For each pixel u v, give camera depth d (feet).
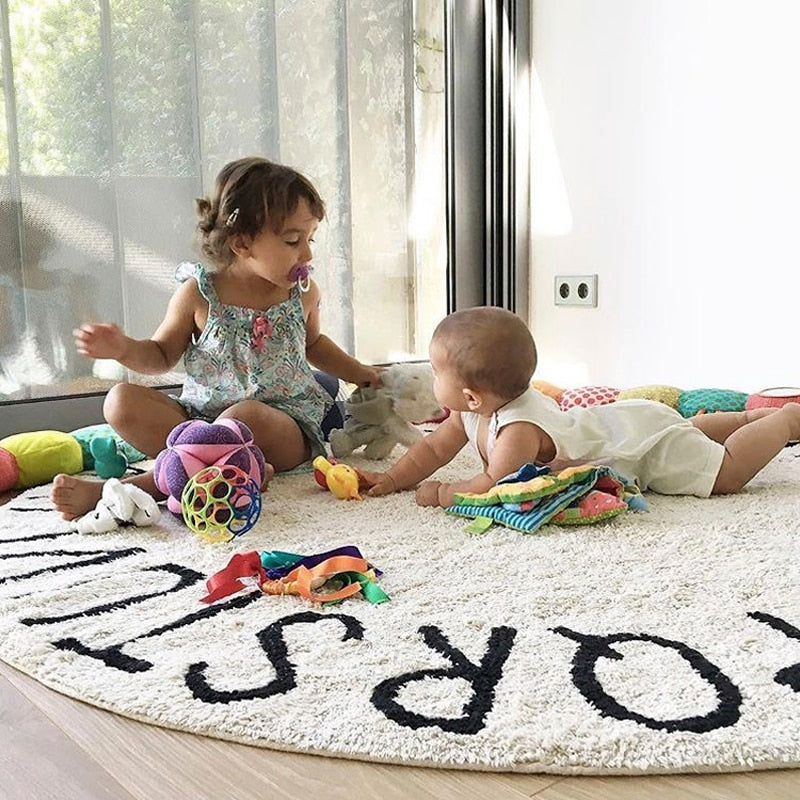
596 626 3.22
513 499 4.38
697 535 4.25
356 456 6.33
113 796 2.38
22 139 6.50
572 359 8.78
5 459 5.56
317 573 3.61
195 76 7.16
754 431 5.03
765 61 7.16
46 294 6.73
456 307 8.91
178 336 5.82
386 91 8.18
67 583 3.79
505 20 8.59
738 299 7.54
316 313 6.31
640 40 7.92
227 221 5.52
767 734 2.53
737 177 7.43
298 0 7.57
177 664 3.01
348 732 2.58
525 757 2.46
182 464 4.63
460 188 8.77
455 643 3.11
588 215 8.46
